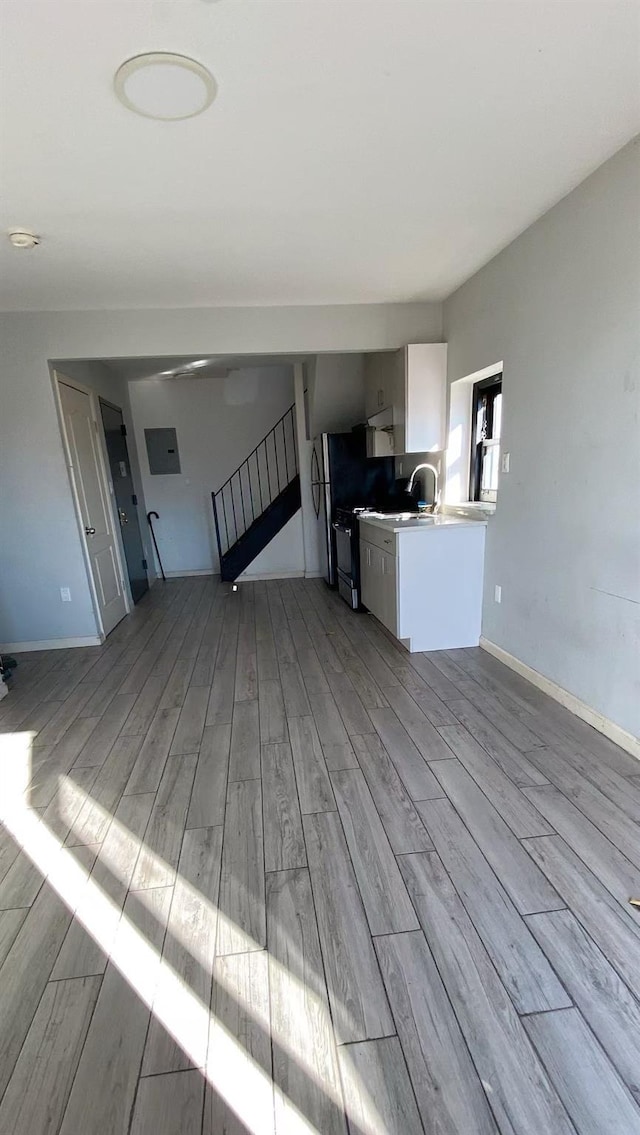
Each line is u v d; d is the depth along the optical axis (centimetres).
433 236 255
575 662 248
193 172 187
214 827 186
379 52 134
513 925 141
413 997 124
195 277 291
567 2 121
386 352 404
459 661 323
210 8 118
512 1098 104
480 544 331
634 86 152
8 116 150
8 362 347
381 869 163
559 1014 118
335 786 205
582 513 233
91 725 268
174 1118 103
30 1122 103
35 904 156
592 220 208
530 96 155
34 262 259
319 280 307
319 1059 112
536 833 174
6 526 371
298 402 563
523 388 269
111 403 512
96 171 183
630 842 169
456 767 213
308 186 201
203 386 634
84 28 122
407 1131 100
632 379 197
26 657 375
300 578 604
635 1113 100
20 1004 126
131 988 130
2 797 209
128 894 159
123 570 489
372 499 512
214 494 623
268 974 132
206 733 253
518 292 265
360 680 303
